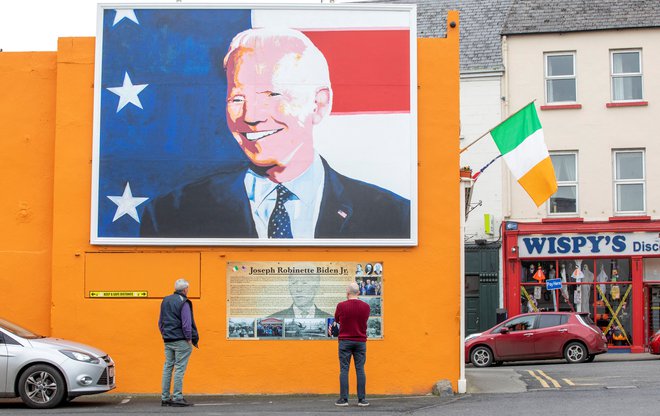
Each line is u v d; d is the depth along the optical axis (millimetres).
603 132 30953
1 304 16734
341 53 16672
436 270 16406
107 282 16500
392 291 16375
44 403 14070
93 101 16703
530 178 18406
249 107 16641
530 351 25047
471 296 31250
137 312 16453
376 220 16406
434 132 16625
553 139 31172
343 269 16438
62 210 16609
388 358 16266
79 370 14172
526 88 31562
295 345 16344
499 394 15859
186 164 16594
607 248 30422
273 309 16406
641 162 30859
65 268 16531
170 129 16656
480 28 32938
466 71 31828
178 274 16484
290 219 16453
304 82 16656
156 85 16719
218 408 14109
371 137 16531
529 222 31047
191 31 16797
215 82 16719
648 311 30328
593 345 24953
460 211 16484
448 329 16312
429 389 16219
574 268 30734
